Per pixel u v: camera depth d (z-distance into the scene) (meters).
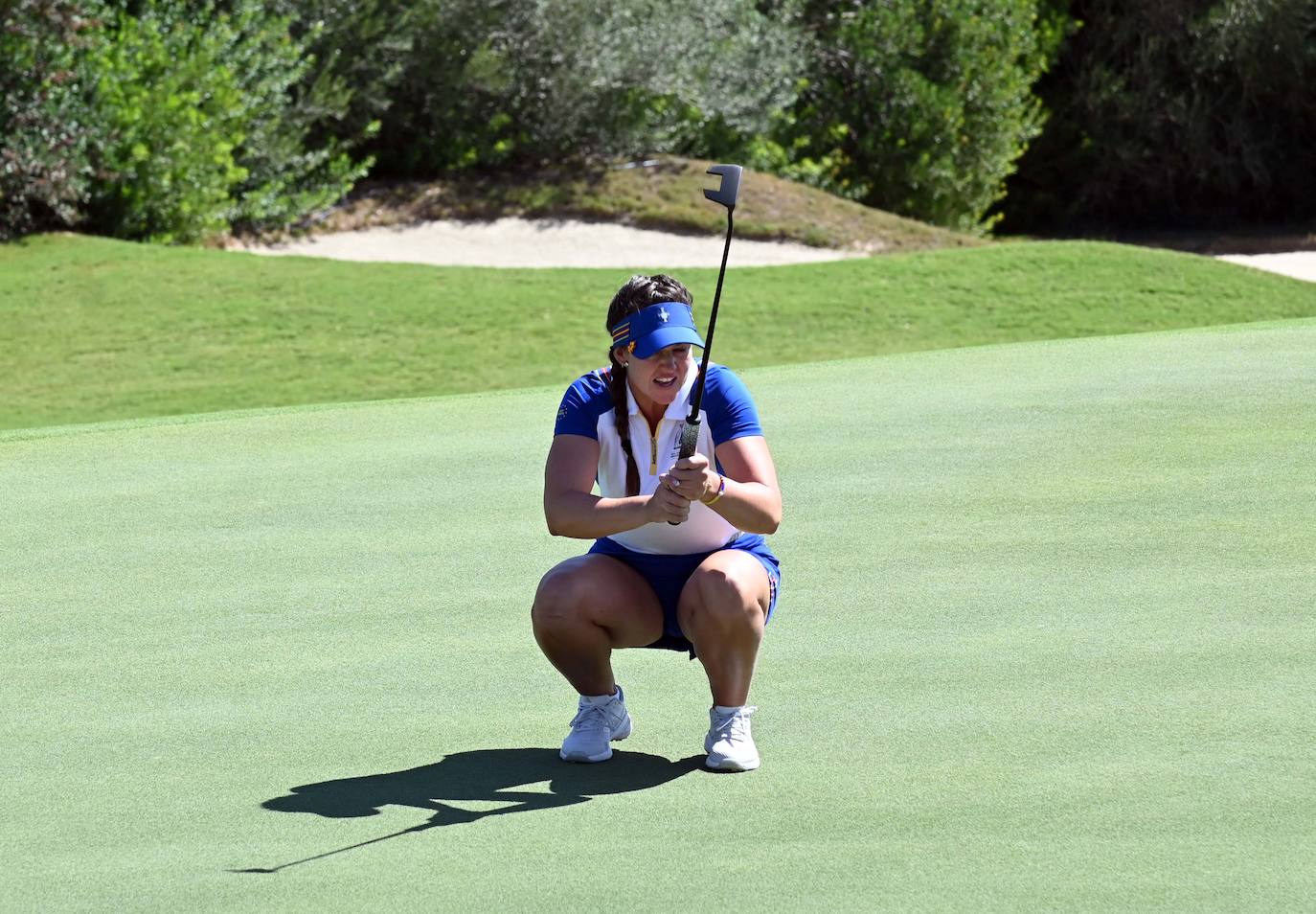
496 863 4.91
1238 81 55.69
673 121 43.50
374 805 5.52
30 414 23.52
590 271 32.38
